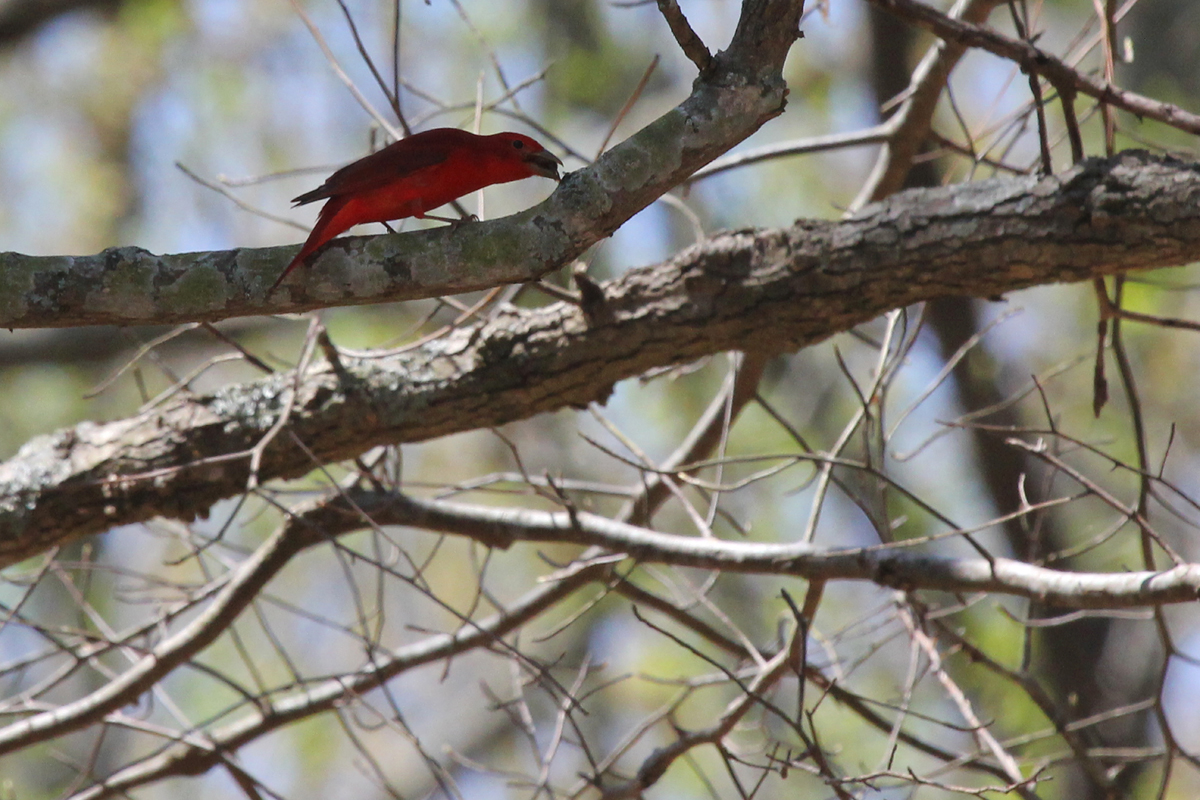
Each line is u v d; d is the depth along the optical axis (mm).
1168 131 15273
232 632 8836
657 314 7527
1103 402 7980
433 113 8773
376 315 16500
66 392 17359
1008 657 13789
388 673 9062
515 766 20875
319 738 19641
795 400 17016
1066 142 14695
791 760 6945
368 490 9070
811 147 9680
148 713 8930
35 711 8688
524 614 9156
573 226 5797
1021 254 6844
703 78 5898
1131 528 15430
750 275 7355
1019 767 8922
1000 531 15898
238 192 17781
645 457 9141
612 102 17875
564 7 17656
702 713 15602
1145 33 18031
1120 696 15141
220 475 8141
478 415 8000
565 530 8719
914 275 7086
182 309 5953
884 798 7801
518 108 8984
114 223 17250
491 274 5844
